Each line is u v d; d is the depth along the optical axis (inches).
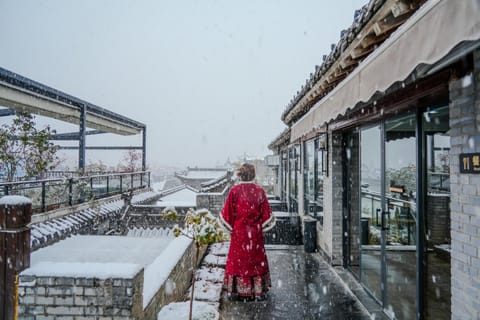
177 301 170.1
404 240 146.4
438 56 73.9
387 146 164.1
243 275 189.6
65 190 358.6
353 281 216.1
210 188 410.6
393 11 102.2
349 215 241.3
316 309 176.4
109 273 113.3
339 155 245.1
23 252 126.7
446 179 115.9
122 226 422.6
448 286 114.7
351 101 129.6
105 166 717.3
